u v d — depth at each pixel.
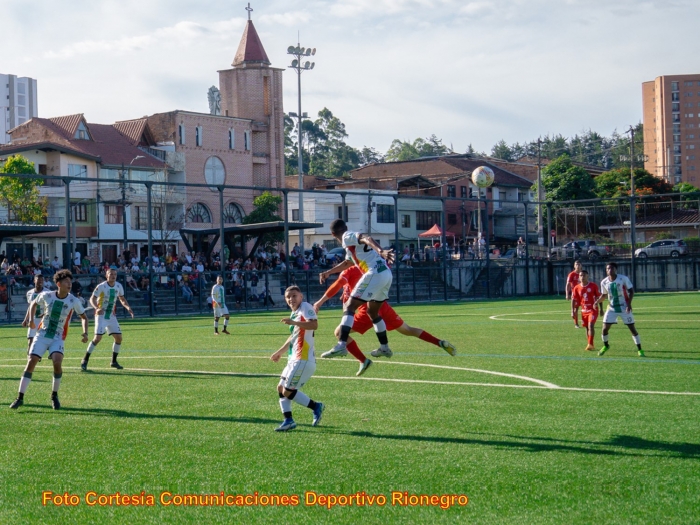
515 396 11.06
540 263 56.34
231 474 7.19
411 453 7.83
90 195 58.66
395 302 47.38
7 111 151.62
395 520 5.96
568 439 8.30
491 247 63.62
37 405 10.83
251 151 73.44
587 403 10.41
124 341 22.12
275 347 19.64
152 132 68.00
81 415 10.04
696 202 68.50
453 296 51.31
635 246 58.28
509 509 6.11
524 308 37.94
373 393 11.42
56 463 7.64
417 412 9.91
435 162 84.31
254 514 6.15
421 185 76.62
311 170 132.88
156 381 13.12
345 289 10.99
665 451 7.72
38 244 56.53
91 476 7.20
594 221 65.06
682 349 17.36
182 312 40.06
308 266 48.34
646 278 54.47
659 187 82.94
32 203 52.53
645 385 12.00
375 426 9.10
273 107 76.94
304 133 134.88
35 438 8.72
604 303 35.41
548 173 80.25
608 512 5.99
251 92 76.06
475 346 18.62
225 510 6.26
